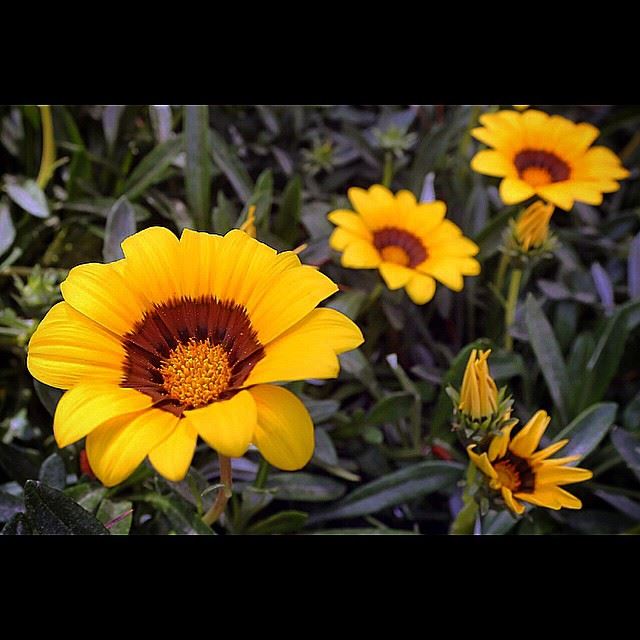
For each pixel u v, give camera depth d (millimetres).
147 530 506
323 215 620
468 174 655
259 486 530
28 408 570
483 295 647
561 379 567
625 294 650
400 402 566
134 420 406
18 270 581
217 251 444
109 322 428
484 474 477
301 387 535
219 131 663
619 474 592
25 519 452
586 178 568
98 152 628
